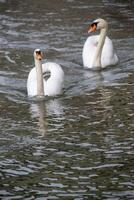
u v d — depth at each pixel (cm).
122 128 1566
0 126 1605
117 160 1390
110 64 2144
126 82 1944
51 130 1570
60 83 1900
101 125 1590
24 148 1467
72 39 2409
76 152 1437
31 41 2386
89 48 2189
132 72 2055
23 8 2908
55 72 1923
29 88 1883
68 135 1534
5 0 3086
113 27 2569
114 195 1235
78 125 1596
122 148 1450
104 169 1348
